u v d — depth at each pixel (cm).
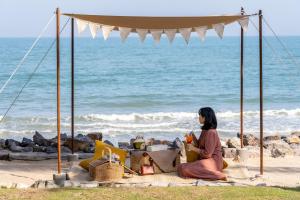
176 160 1327
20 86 5784
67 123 3372
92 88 5688
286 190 1159
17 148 1689
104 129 3191
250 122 3406
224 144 1777
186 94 5212
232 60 10588
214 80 6725
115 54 12800
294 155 1791
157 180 1246
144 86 5994
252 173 1408
